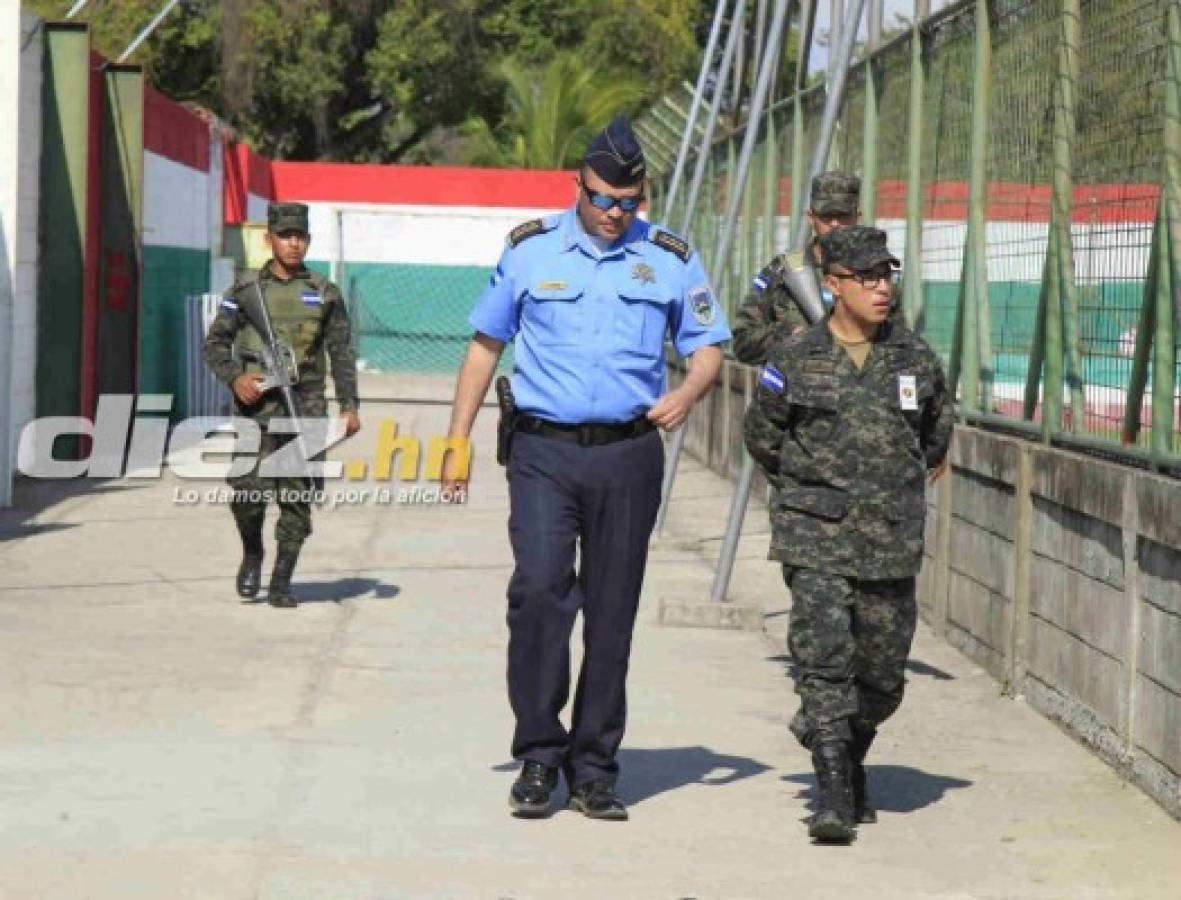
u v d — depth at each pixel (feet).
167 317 93.61
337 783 28.35
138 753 29.91
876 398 25.62
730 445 79.92
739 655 40.40
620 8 196.54
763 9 77.82
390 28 186.91
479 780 28.78
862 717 26.58
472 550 55.42
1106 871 24.88
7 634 40.16
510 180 152.15
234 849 24.71
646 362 26.86
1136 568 29.84
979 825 27.09
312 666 37.58
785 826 26.73
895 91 52.49
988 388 41.96
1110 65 33.96
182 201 98.58
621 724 27.12
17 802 26.84
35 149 71.82
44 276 73.46
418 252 152.15
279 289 44.47
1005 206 40.75
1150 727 29.07
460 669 37.65
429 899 22.81
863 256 25.36
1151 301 31.73
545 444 26.68
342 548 55.21
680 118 111.14
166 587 47.21
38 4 171.94
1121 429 33.04
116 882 23.16
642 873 24.20
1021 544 36.22
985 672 38.78
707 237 98.37
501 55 196.03
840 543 25.52
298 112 193.67
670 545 57.41
